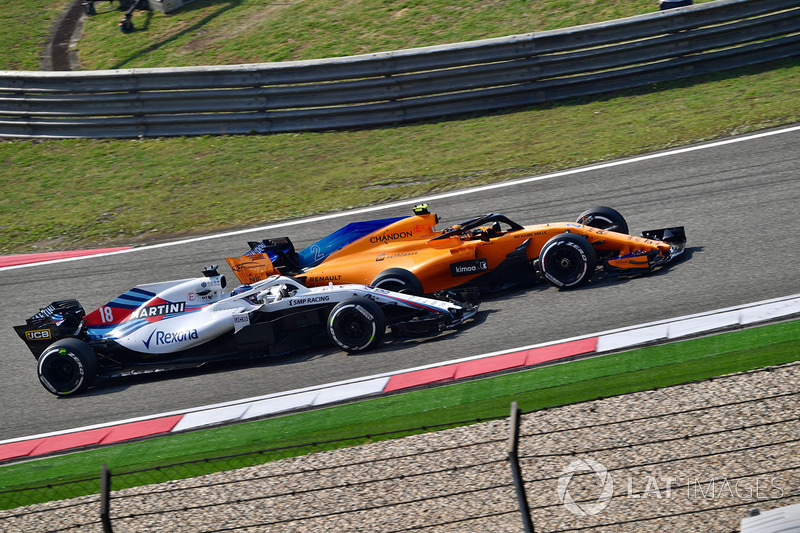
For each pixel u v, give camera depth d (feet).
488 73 180.04
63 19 285.23
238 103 191.31
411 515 60.49
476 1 231.91
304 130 189.37
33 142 207.21
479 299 105.81
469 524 58.23
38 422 94.58
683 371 75.41
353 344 96.02
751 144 139.13
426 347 94.48
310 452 73.26
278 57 223.30
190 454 77.61
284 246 111.96
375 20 233.76
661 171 136.77
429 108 184.75
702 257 104.12
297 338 99.96
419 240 108.27
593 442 66.03
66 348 98.68
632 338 85.25
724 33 173.17
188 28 254.06
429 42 215.31
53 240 157.89
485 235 106.01
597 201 130.52
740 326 83.10
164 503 67.97
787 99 154.30
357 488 65.26
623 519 56.08
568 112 173.88
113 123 200.23
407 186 153.48
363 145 178.50
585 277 100.78
